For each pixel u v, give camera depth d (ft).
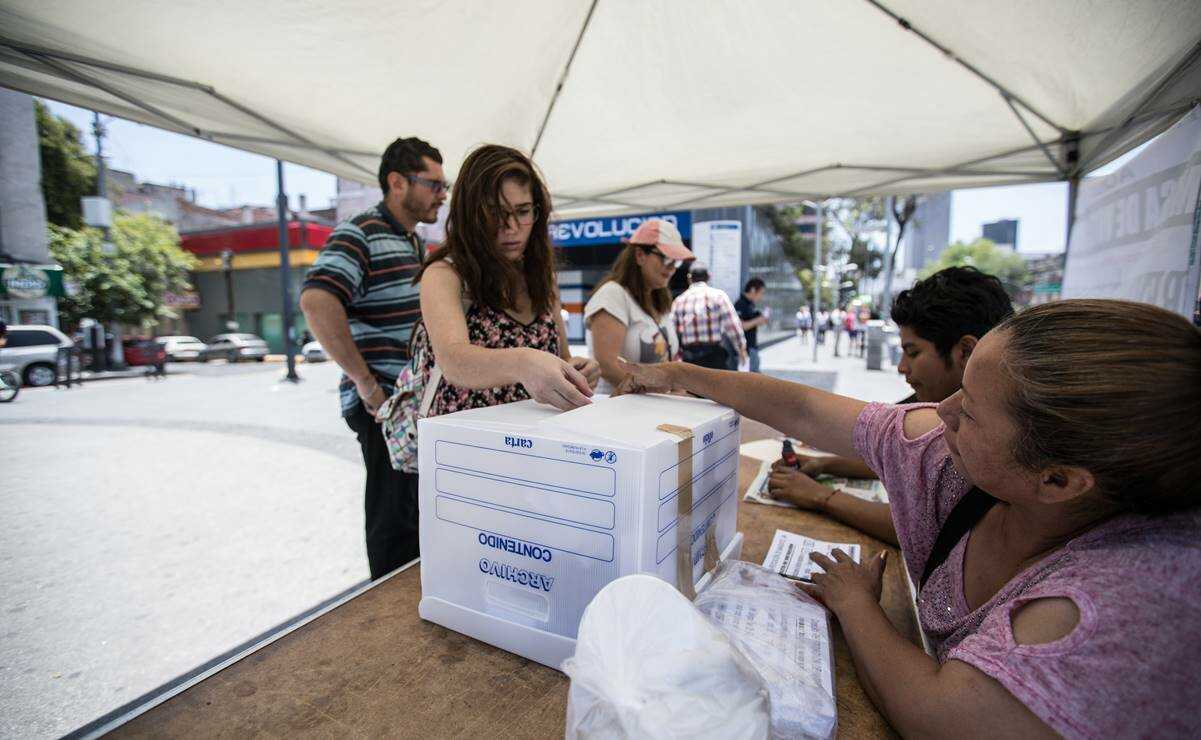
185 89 7.14
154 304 52.01
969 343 3.30
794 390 3.01
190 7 5.57
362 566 8.87
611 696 1.37
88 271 47.29
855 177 11.83
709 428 2.60
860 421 2.77
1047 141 9.32
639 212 15.37
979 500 2.25
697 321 13.67
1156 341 1.40
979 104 8.29
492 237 3.40
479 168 3.33
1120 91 6.98
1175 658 1.30
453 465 2.46
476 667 2.32
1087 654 1.35
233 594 8.01
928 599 2.37
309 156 9.88
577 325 36.94
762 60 7.78
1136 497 1.47
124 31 5.80
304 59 6.83
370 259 5.51
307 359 54.03
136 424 21.15
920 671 1.83
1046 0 5.58
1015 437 1.57
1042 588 1.55
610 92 8.74
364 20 6.31
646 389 3.52
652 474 2.05
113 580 8.44
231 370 47.01
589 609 1.60
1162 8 5.10
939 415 2.02
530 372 2.74
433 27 6.66
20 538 10.04
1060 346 1.47
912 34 6.91
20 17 5.35
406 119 8.76
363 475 14.01
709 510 2.72
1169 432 1.36
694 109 9.09
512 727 1.98
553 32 7.36
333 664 2.34
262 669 2.30
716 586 2.60
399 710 2.07
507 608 2.42
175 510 11.48
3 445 17.67
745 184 12.59
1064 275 10.25
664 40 7.65
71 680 6.16
